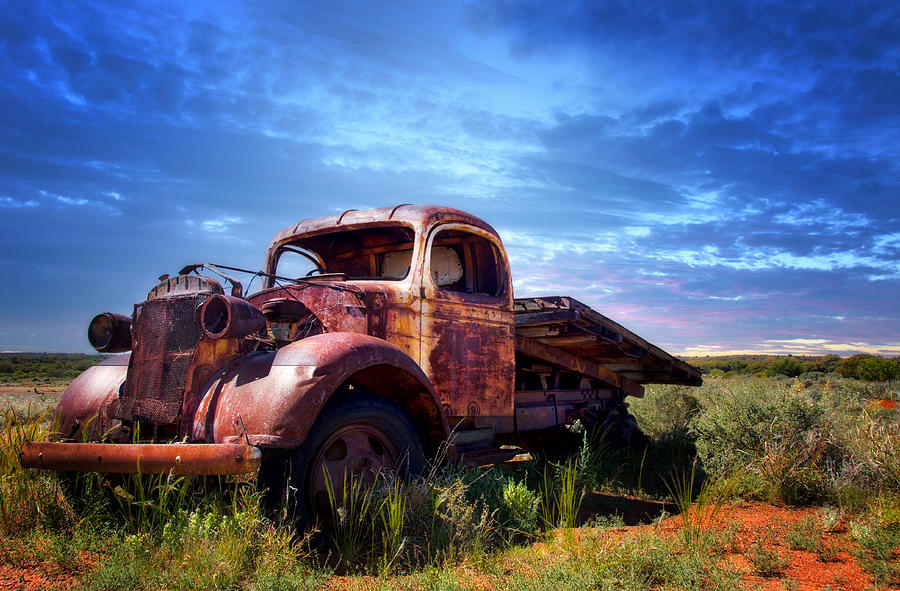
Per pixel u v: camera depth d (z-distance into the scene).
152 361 4.01
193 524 3.26
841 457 5.84
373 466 3.81
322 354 3.55
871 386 18.11
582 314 5.98
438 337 4.88
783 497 5.43
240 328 3.70
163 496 3.45
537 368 6.94
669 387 11.33
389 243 5.54
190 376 3.77
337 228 5.29
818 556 3.80
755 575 3.43
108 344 4.47
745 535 4.26
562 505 4.56
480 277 5.71
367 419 3.81
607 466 6.75
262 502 3.38
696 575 3.22
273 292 4.94
